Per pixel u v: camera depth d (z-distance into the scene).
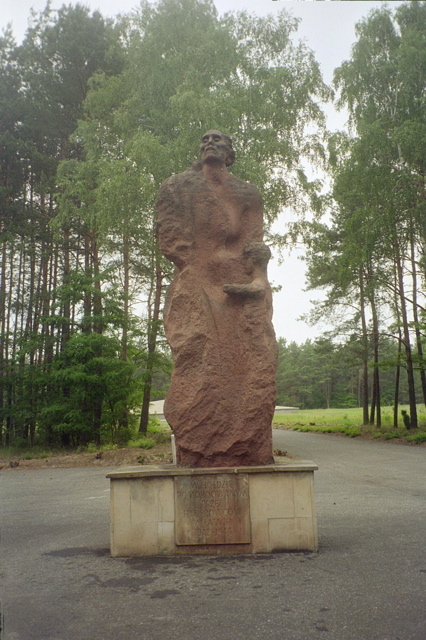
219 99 19.23
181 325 7.05
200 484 6.16
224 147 7.93
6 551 6.41
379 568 5.30
